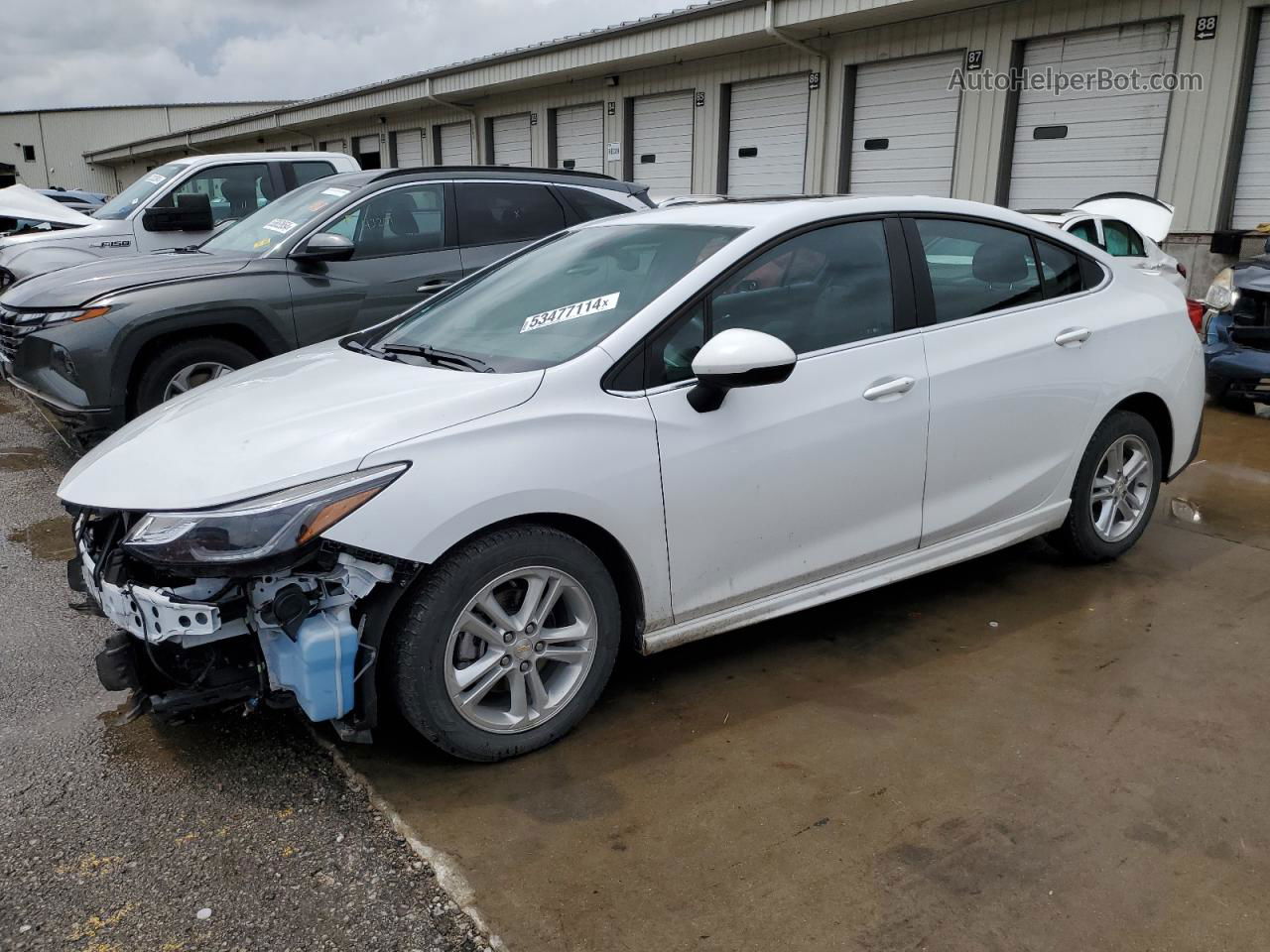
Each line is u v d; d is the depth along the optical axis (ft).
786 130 48.67
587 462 9.23
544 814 8.66
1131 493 14.48
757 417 10.25
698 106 52.70
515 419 9.02
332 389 10.00
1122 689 10.85
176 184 28.66
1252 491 18.30
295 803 8.86
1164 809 8.67
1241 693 10.75
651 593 9.95
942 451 11.76
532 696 9.50
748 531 10.41
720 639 12.26
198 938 7.22
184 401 10.80
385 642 8.82
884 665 11.48
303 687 8.36
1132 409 14.30
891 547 11.68
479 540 8.87
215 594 8.29
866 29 43.88
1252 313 23.25
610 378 9.62
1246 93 33.81
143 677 8.93
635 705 10.61
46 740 9.93
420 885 7.79
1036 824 8.46
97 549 9.35
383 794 8.97
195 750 9.74
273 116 90.79
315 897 7.64
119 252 27.71
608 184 23.81
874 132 45.03
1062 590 13.65
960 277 12.26
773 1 43.11
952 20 40.83
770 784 9.09
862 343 11.18
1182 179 35.53
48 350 18.24
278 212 21.94
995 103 40.11
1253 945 7.09
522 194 22.40
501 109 67.15
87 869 7.98
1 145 161.48
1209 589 13.65
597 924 7.32
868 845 8.21
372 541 8.21
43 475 19.95
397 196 20.86
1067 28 37.45
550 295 11.42
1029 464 12.82
